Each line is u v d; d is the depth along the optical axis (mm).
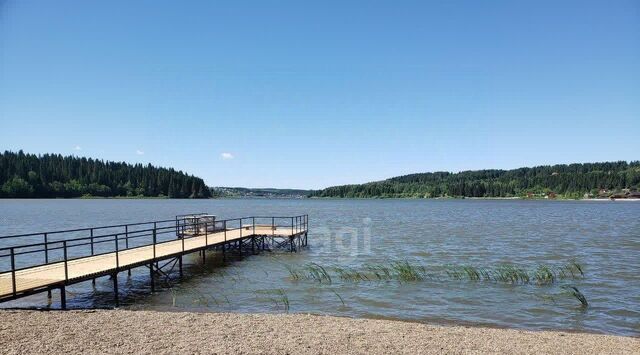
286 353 9500
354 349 9891
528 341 10875
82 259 17781
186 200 188500
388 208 118750
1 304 15570
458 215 81688
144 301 16266
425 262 25422
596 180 190625
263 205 146500
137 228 48594
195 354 9250
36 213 75938
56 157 173875
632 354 10039
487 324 13570
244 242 31594
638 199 175625
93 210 88000
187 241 24688
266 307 15305
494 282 19328
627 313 14867
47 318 11781
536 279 20078
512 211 98500
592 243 35500
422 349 10000
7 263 24734
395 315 14438
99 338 10133
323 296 16875
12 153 161500
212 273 21938
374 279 19875
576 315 14602
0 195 144000
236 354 9328
